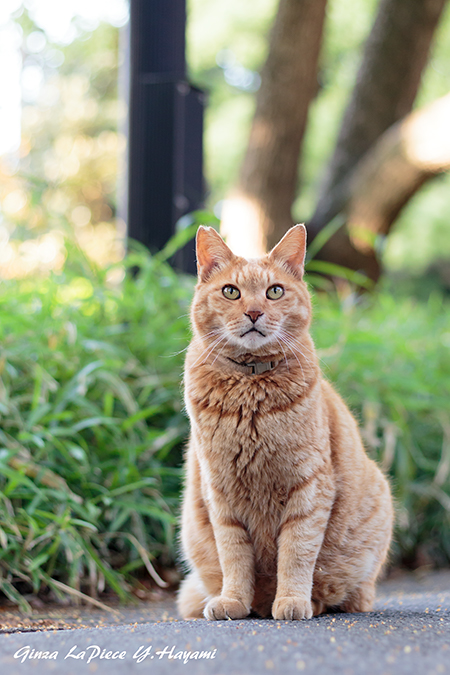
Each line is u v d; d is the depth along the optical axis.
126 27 5.51
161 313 4.68
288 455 2.49
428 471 5.04
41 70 17.83
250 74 16.30
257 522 2.61
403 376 4.98
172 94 5.29
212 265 2.87
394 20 7.42
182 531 3.05
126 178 5.41
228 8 14.35
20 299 4.40
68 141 15.75
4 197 6.23
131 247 5.31
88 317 4.48
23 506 3.65
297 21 6.76
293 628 2.08
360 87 7.54
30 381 4.04
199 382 2.65
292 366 2.60
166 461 4.29
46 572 3.48
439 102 6.58
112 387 4.18
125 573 3.76
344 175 7.30
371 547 2.84
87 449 3.86
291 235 2.88
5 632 2.49
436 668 1.59
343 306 5.42
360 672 1.56
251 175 6.89
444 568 4.76
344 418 2.90
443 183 14.98
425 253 15.17
